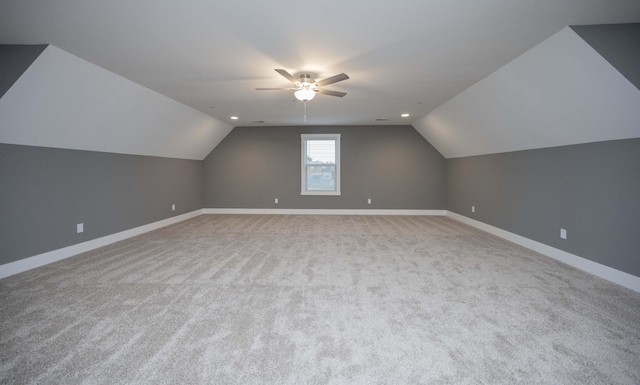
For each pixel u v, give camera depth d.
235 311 2.41
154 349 1.89
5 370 1.68
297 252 4.15
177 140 6.14
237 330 2.12
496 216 5.29
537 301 2.59
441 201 7.66
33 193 3.50
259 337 2.04
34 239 3.50
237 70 3.51
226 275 3.23
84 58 3.13
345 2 2.11
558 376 1.66
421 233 5.43
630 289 2.85
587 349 1.90
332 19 2.35
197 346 1.93
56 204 3.78
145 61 3.22
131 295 2.70
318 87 3.71
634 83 2.46
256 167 7.84
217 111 5.86
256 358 1.81
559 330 2.12
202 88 4.25
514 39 2.71
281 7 2.17
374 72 3.60
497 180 5.25
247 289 2.85
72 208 4.02
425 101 5.03
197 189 7.60
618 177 2.99
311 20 2.37
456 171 7.00
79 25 2.43
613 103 2.74
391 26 2.47
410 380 1.63
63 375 1.65
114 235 4.77
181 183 6.86
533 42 2.76
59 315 2.32
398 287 2.91
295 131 7.77
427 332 2.11
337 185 7.77
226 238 5.02
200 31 2.54
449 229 5.81
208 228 5.91
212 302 2.57
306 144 7.82
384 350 1.90
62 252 3.85
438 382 1.62
